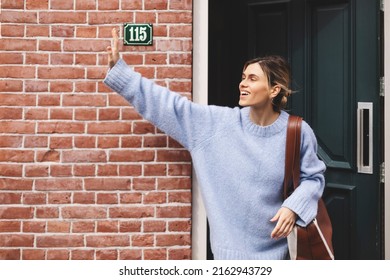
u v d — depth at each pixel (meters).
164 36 3.09
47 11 3.08
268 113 2.69
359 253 3.30
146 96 2.78
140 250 3.09
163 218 3.09
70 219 3.08
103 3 3.09
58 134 3.08
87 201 3.09
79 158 3.09
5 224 3.07
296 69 3.49
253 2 3.63
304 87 3.46
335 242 3.39
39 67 3.08
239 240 2.70
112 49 2.79
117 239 3.09
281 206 2.63
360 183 3.29
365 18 3.23
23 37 3.08
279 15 3.54
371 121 3.22
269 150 2.65
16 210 3.07
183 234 3.09
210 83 3.81
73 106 3.09
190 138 2.79
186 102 2.80
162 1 3.09
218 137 2.74
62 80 3.08
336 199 3.39
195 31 3.16
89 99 3.09
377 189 3.22
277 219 2.61
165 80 3.09
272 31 3.57
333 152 3.38
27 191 3.08
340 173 3.37
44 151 3.08
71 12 3.09
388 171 3.20
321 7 3.40
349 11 3.29
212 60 3.79
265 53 3.61
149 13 3.09
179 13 3.09
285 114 2.72
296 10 3.47
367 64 3.23
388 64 3.19
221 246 2.70
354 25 3.27
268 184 2.65
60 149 3.08
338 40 3.33
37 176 3.08
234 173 2.69
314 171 2.66
